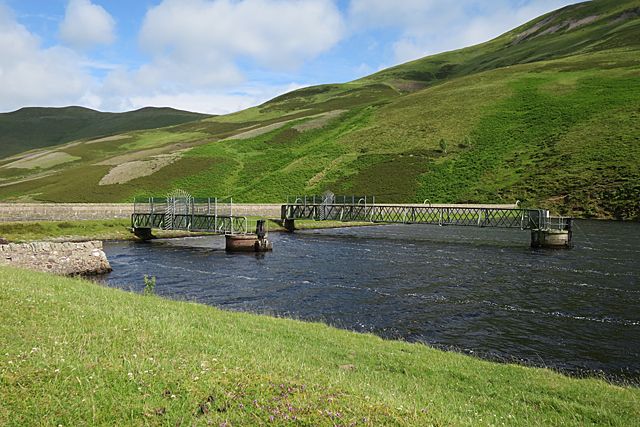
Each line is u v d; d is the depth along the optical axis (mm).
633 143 74062
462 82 137125
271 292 24312
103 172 96438
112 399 6344
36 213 51219
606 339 16750
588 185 66438
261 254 37969
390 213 62750
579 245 40188
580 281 26297
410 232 56094
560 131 87312
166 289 25094
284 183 88000
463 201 71438
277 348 11258
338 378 8633
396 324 18578
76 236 44531
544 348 15852
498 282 26344
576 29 194750
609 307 20938
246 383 7078
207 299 22812
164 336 9594
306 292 24266
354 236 51906
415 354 12945
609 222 56000
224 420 5969
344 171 89875
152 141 163250
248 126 153875
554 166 75375
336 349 12477
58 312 10586
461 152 89812
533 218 44938
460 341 16578
